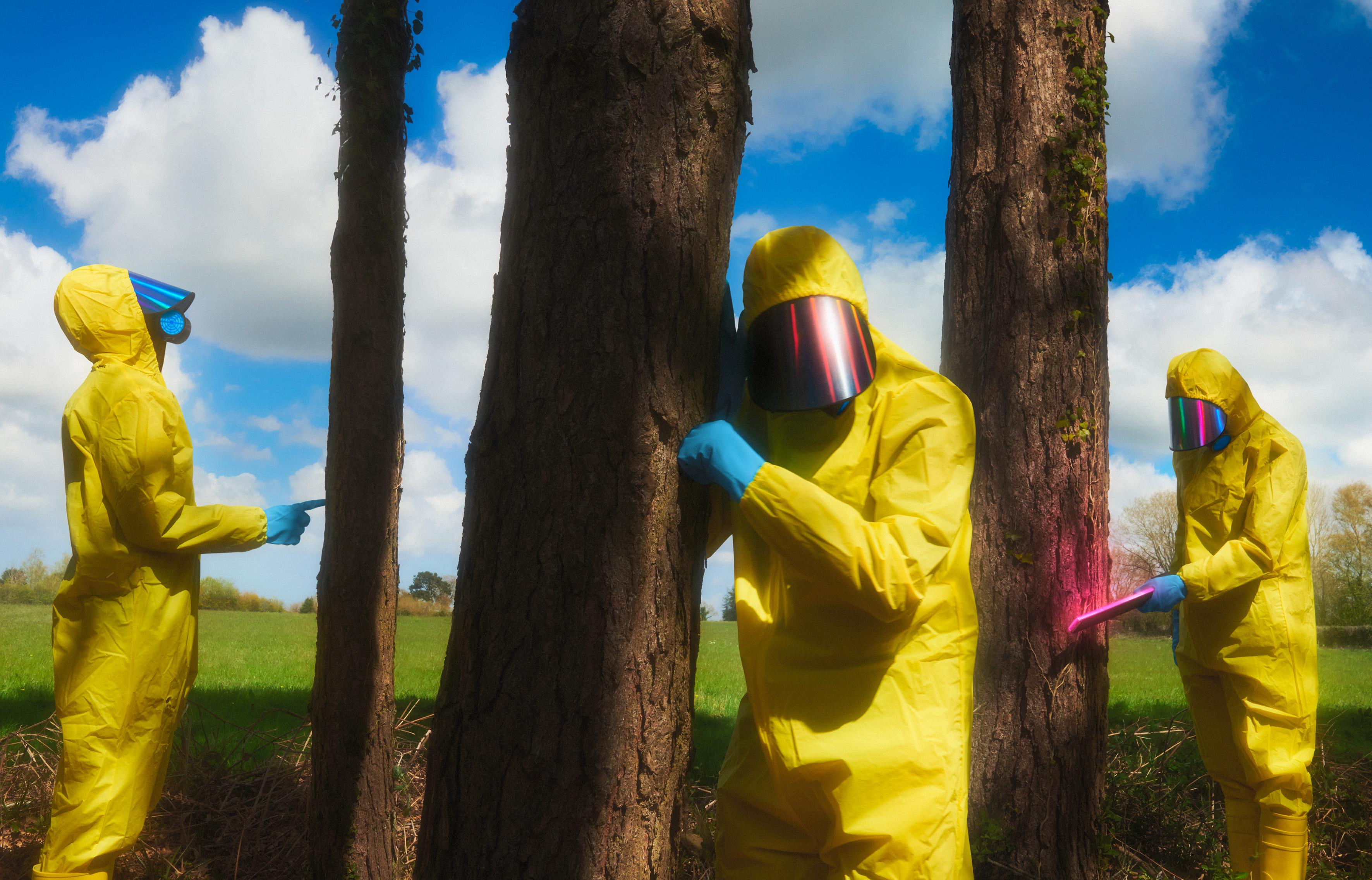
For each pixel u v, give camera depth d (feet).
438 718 6.53
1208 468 15.29
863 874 6.06
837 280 6.60
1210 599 14.01
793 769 6.32
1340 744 20.79
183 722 18.66
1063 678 13.00
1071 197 13.64
